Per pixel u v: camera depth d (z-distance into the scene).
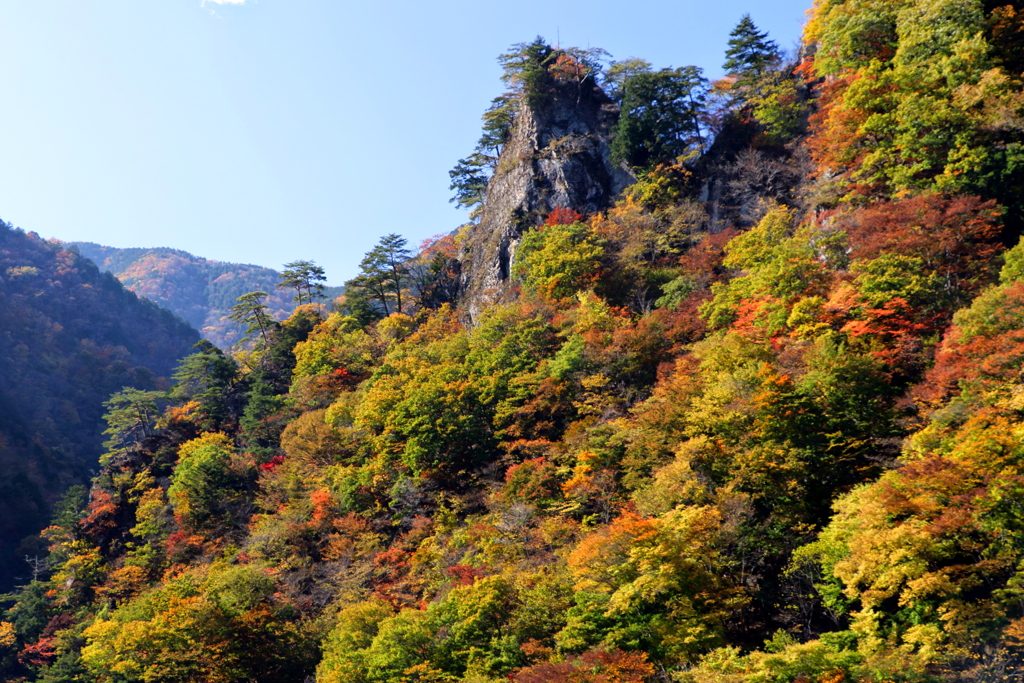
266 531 52.53
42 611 65.69
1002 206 38.91
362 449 56.19
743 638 28.16
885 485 26.23
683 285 57.53
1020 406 25.16
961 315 31.45
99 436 148.38
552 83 85.94
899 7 54.91
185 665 42.38
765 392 33.81
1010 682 20.42
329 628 41.72
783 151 69.88
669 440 37.28
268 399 74.94
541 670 26.41
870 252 40.06
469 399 52.34
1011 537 22.50
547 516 39.75
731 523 29.55
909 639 22.23
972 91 43.50
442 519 45.28
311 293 106.88
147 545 63.22
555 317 57.06
